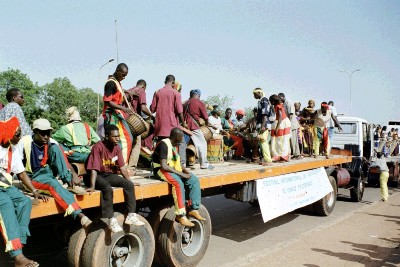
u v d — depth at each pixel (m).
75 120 5.10
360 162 12.37
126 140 5.45
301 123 11.27
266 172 7.34
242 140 8.96
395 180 15.95
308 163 9.07
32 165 4.19
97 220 4.44
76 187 4.46
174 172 5.20
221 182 6.02
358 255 6.65
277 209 7.46
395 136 21.52
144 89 6.98
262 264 6.11
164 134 6.13
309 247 7.09
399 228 8.77
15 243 3.56
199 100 6.90
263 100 8.24
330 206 10.20
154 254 5.36
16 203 3.68
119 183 4.50
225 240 7.54
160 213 5.32
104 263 4.32
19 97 5.44
